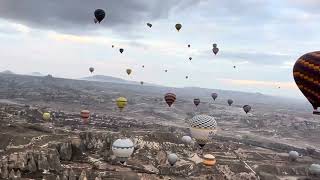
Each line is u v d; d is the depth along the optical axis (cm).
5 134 14462
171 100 14750
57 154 13550
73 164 13600
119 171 13012
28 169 12400
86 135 16075
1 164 12119
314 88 6412
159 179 13138
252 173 15938
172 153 15000
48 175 12188
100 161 14162
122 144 12388
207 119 10950
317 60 6341
